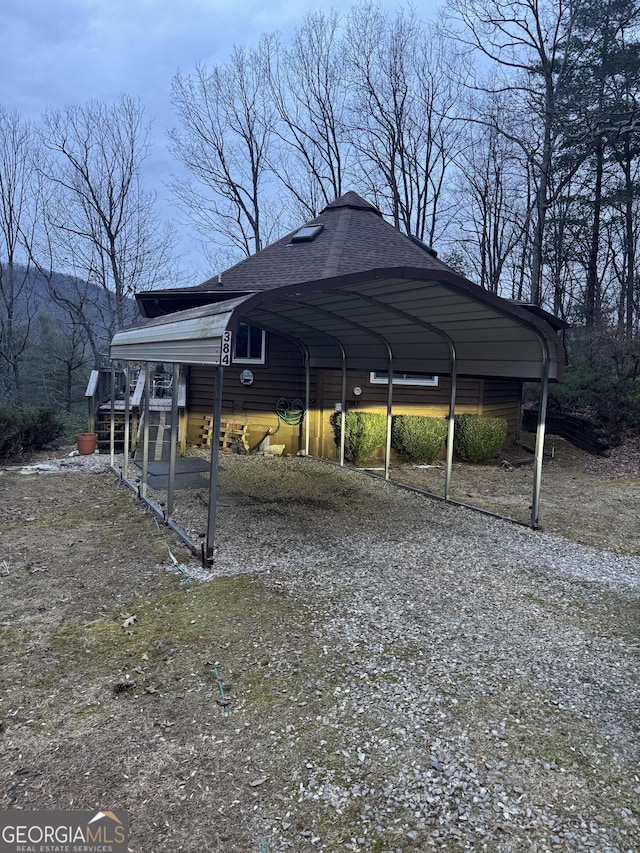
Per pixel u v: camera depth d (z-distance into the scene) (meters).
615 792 2.41
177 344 5.28
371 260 10.32
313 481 9.01
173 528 6.13
